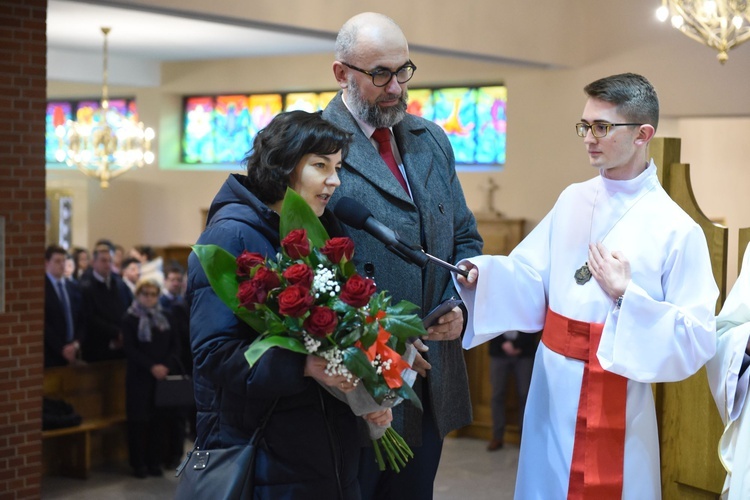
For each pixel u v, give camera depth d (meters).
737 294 2.97
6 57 5.77
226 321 2.22
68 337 8.15
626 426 2.79
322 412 2.29
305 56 11.21
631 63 8.62
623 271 2.71
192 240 12.34
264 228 2.31
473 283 2.86
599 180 2.89
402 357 2.35
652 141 3.79
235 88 11.77
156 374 7.66
